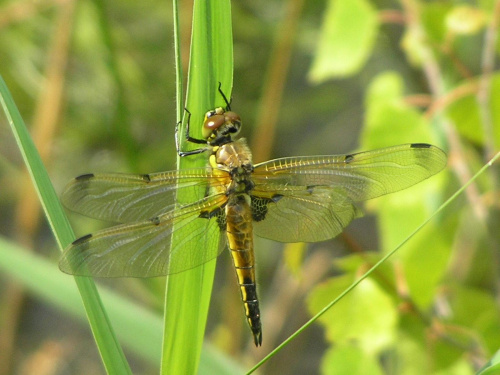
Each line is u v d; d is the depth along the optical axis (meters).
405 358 1.11
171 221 1.07
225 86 1.06
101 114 1.18
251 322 1.08
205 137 1.08
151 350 1.09
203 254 1.06
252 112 1.19
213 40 1.06
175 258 1.06
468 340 1.10
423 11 1.10
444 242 1.09
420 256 1.09
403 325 1.09
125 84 1.17
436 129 1.10
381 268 1.09
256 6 1.18
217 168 1.08
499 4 1.09
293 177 1.08
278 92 1.17
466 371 1.10
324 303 1.09
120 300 1.10
